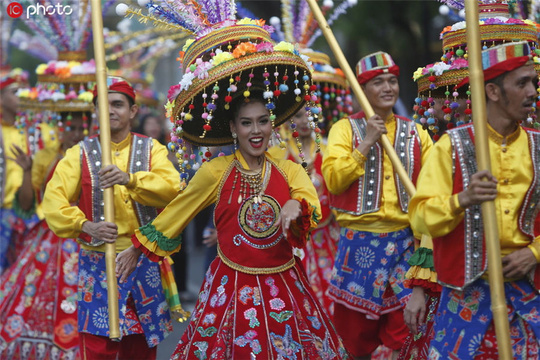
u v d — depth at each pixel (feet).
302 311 30.17
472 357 26.22
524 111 25.62
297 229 29.14
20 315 43.98
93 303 35.42
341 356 30.96
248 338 29.19
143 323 35.42
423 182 26.32
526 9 35.96
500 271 24.84
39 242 44.57
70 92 43.16
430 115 32.27
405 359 32.07
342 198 36.65
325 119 49.44
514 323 26.22
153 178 34.88
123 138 36.94
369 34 84.17
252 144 30.01
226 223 30.40
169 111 30.63
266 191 30.37
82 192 36.11
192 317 30.83
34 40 53.06
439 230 25.62
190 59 30.76
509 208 25.98
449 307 26.71
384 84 36.55
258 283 29.89
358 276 36.40
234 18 31.53
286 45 29.35
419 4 80.59
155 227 30.86
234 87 29.07
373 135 34.63
